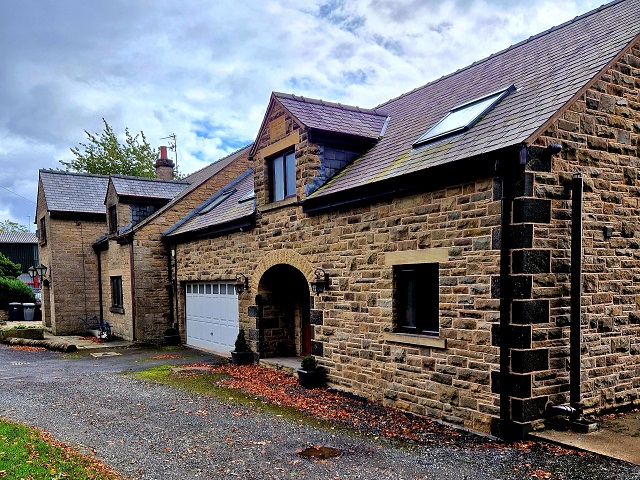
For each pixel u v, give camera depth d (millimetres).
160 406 8695
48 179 21688
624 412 7270
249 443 6648
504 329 6441
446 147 7812
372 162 9836
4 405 8781
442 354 7430
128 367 12859
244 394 9609
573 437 6164
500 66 10273
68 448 6270
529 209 6320
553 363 6535
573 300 6559
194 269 15953
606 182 7145
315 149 10398
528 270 6320
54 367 13016
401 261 8141
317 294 10242
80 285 21141
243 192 15773
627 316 7391
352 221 9258
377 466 5754
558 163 6605
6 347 17281
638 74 7492
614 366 7246
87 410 8414
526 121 6793
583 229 6902
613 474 5129
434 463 5777
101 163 35125
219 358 14023
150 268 17250
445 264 7371
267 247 12016
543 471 5324
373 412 8164
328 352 9961
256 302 12641
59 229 20734
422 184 7621
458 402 7145
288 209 11164
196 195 18000
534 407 6359
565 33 9602
